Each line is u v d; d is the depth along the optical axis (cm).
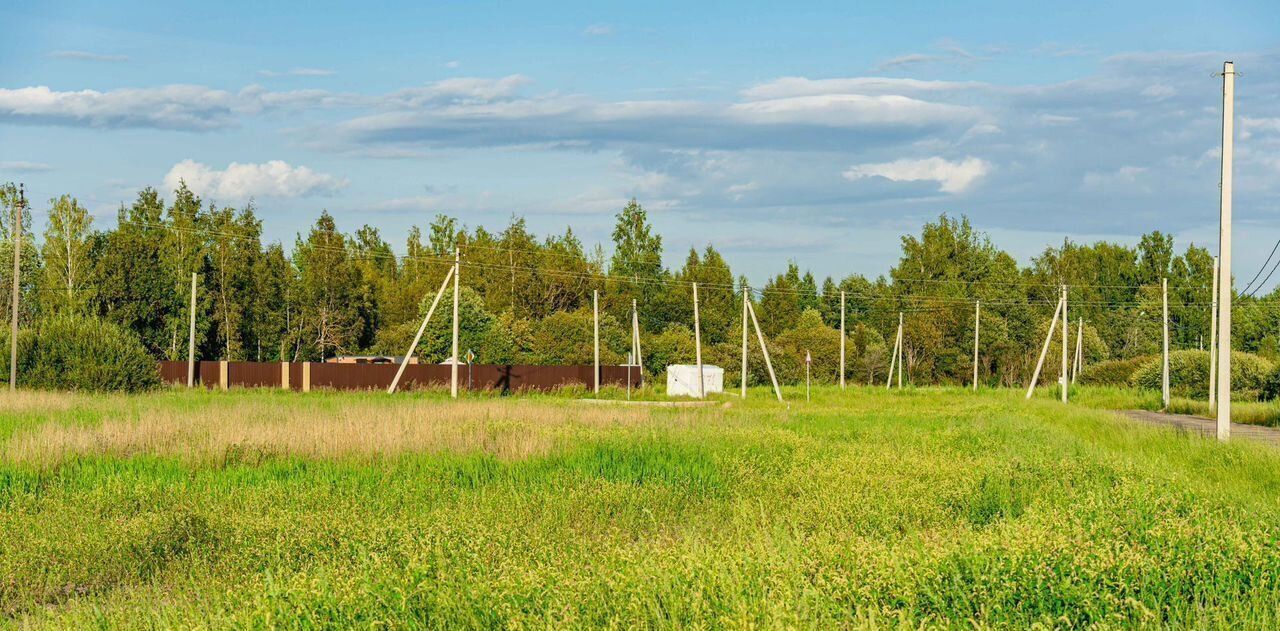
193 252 7012
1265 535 815
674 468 1588
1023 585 668
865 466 1539
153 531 1071
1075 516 920
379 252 10225
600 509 1238
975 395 6016
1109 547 743
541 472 1561
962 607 651
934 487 1301
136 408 2933
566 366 5831
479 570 751
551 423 2480
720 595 655
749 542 873
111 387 4056
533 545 916
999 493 1289
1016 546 723
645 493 1335
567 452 1789
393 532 978
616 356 6894
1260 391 5334
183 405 3173
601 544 932
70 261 6481
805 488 1346
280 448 1844
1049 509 1006
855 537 892
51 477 1552
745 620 575
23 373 4041
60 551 1009
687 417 2917
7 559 973
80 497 1334
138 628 713
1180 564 736
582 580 683
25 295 7050
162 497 1337
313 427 2039
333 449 1836
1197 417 4225
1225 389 2344
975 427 2706
